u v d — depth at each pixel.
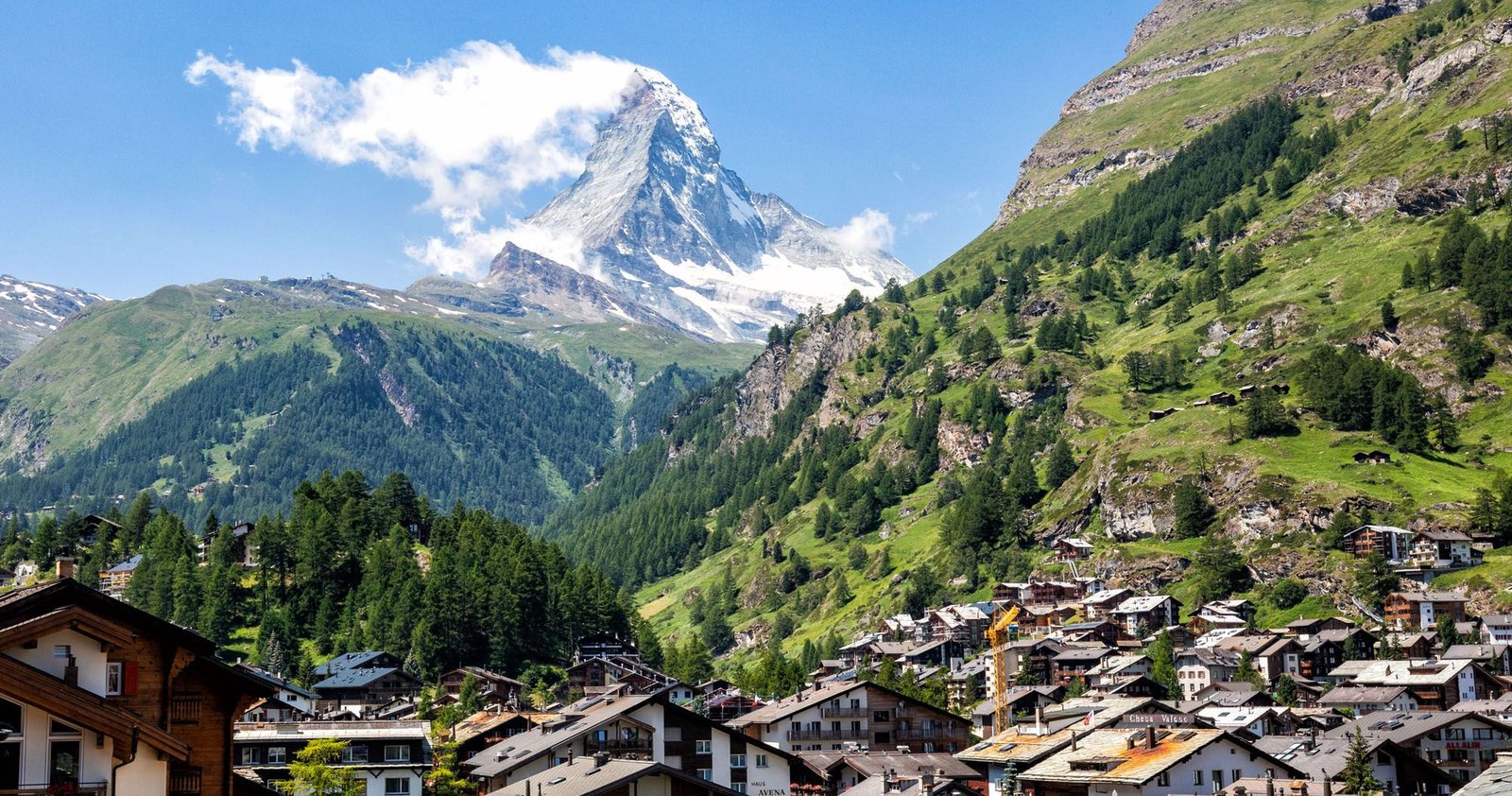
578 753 134.00
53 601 48.44
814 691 186.00
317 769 120.00
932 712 172.88
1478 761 160.12
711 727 138.00
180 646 52.34
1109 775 117.75
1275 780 119.69
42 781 44.16
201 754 56.34
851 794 132.38
